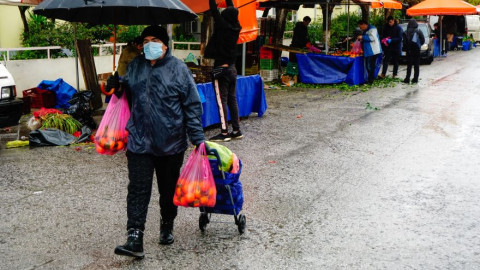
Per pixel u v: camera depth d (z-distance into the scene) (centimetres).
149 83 399
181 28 2095
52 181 623
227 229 482
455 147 800
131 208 405
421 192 588
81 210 527
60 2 435
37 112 877
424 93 1392
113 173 660
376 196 574
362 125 973
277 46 1596
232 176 448
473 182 625
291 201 557
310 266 405
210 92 935
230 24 813
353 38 2044
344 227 485
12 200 554
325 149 790
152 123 399
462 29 3253
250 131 926
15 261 411
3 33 1440
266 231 476
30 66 1211
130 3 416
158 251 432
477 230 478
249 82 1027
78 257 420
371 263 411
